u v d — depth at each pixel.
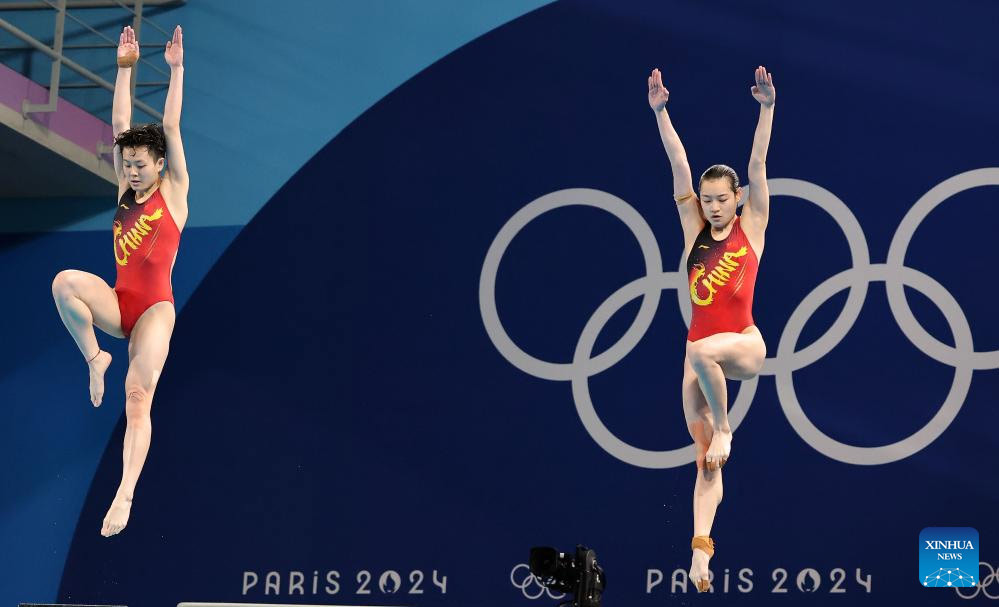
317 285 25.09
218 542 24.39
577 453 23.22
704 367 15.74
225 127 26.16
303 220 25.45
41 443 25.62
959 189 22.27
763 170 16.45
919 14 23.06
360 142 25.47
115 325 17.25
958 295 21.94
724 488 22.27
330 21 26.08
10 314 26.48
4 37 27.39
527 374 23.73
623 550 22.56
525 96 24.77
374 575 23.61
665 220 23.61
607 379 23.34
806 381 22.38
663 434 22.86
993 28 22.66
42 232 26.84
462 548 23.31
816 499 21.88
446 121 25.09
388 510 23.81
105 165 26.27
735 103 23.62
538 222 24.25
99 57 26.95
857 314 22.38
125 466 16.80
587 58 24.61
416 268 24.69
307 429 24.53
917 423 21.72
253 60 26.31
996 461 21.25
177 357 25.41
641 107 24.14
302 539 24.06
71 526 25.08
